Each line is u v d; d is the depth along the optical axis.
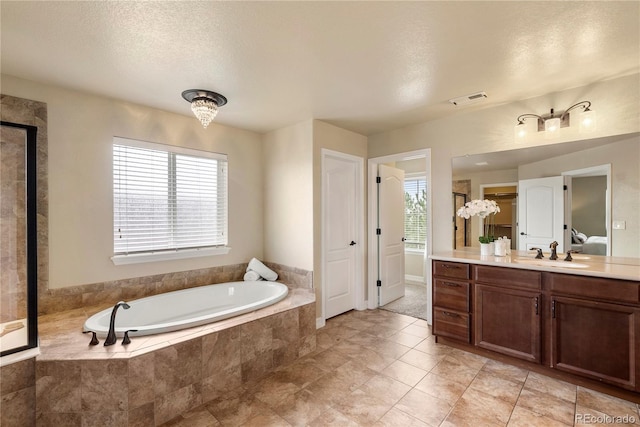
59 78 2.30
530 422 1.80
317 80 2.38
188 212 3.25
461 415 1.88
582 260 2.51
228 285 3.29
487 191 3.04
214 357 2.12
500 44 1.89
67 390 1.73
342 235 3.77
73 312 2.46
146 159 2.95
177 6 1.51
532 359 2.32
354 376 2.35
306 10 1.55
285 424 1.83
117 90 2.53
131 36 1.77
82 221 2.57
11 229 2.17
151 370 1.83
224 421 1.87
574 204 2.55
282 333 2.55
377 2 1.50
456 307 2.77
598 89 2.44
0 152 2.14
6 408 1.69
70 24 1.65
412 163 5.40
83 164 2.57
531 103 2.77
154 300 2.81
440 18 1.63
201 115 2.60
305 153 3.39
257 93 2.63
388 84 2.47
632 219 2.30
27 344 1.85
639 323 1.89
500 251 2.83
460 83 2.46
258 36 1.78
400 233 4.50
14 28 1.67
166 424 1.85
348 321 3.54
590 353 2.07
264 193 3.90
